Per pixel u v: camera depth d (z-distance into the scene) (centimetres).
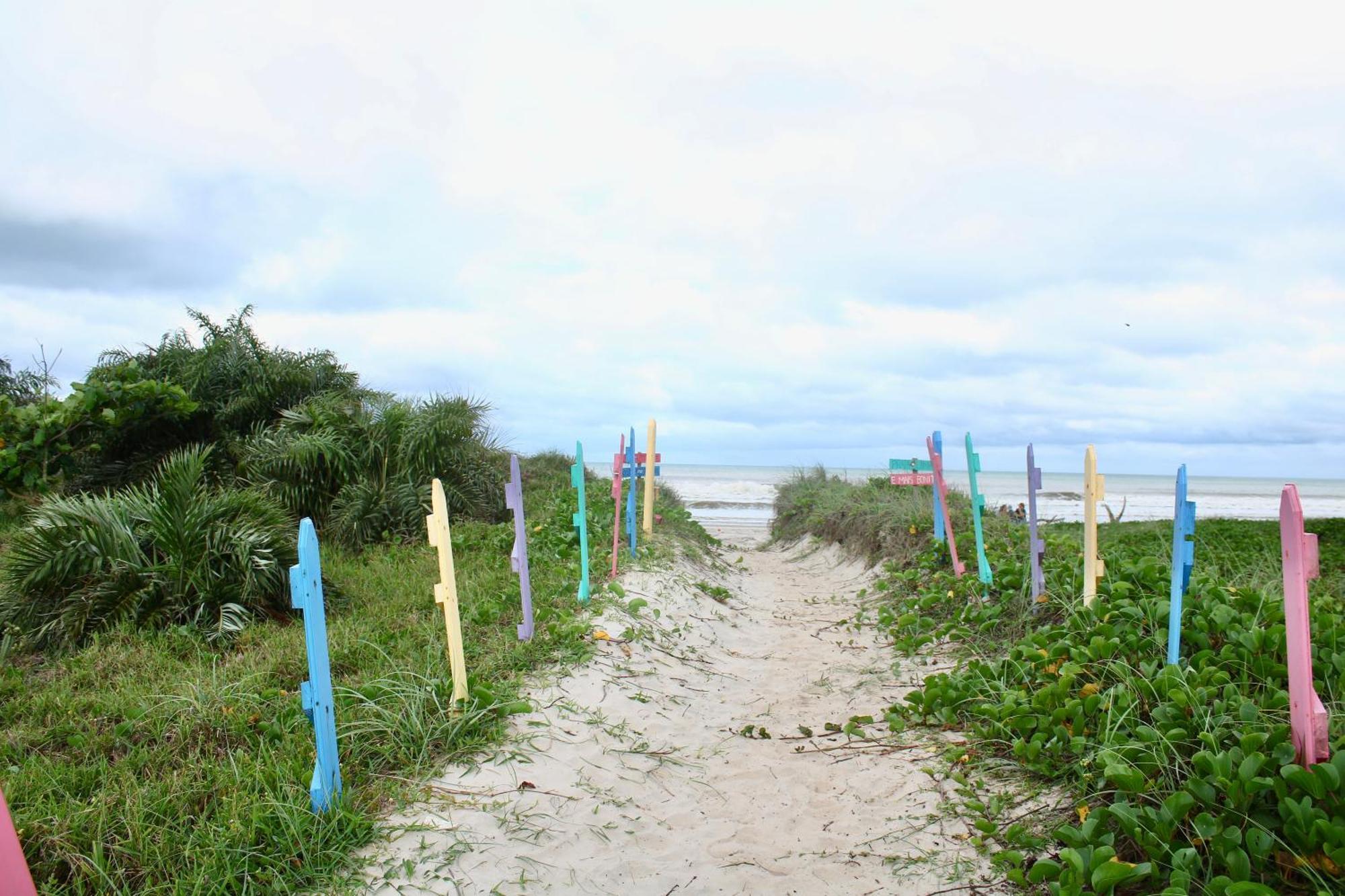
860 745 575
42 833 398
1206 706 452
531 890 397
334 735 436
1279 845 345
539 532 1139
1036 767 465
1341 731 408
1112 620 607
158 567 758
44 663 669
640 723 607
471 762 503
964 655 714
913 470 1067
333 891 381
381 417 1270
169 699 541
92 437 1280
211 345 1429
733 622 985
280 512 889
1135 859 372
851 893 399
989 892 381
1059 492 5112
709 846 452
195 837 397
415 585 874
